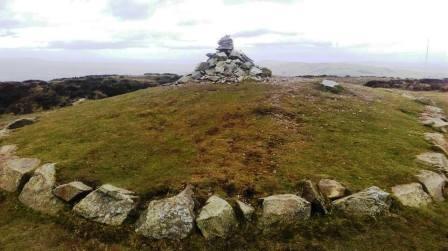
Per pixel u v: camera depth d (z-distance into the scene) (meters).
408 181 24.62
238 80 45.28
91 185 25.23
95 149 29.94
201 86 44.22
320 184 23.67
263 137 29.86
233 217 21.00
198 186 23.66
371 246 19.59
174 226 20.44
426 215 21.94
